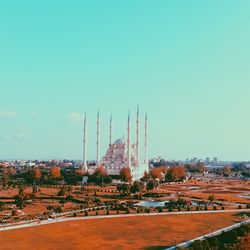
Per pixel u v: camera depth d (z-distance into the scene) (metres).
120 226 159.75
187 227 158.88
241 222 169.00
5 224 158.25
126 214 187.62
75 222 166.00
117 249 124.56
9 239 134.12
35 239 135.12
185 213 193.38
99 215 183.12
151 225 162.50
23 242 130.62
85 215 181.50
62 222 165.38
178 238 139.25
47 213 182.75
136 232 149.12
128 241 135.12
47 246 126.56
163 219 176.25
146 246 128.50
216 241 125.31
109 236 142.12
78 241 134.00
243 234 135.12
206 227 158.62
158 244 131.00
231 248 102.00
